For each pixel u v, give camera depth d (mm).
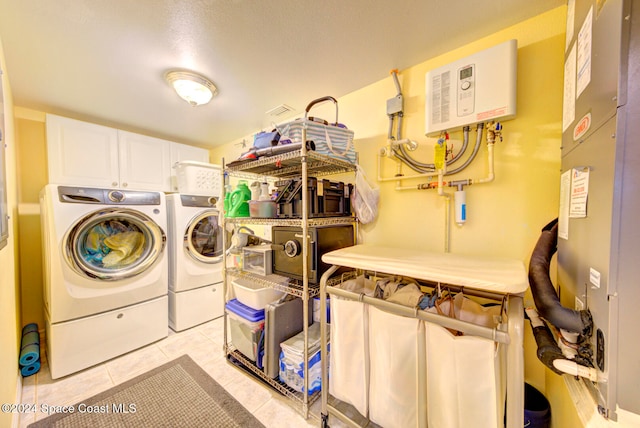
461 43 1291
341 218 1598
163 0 985
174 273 2293
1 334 1074
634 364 562
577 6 852
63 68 1440
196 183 2518
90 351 1721
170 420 1271
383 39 1253
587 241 719
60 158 1985
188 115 2154
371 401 1092
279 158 1425
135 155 2426
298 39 1238
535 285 860
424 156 1463
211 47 1286
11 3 964
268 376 1488
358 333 1118
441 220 1412
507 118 1166
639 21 543
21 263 2049
